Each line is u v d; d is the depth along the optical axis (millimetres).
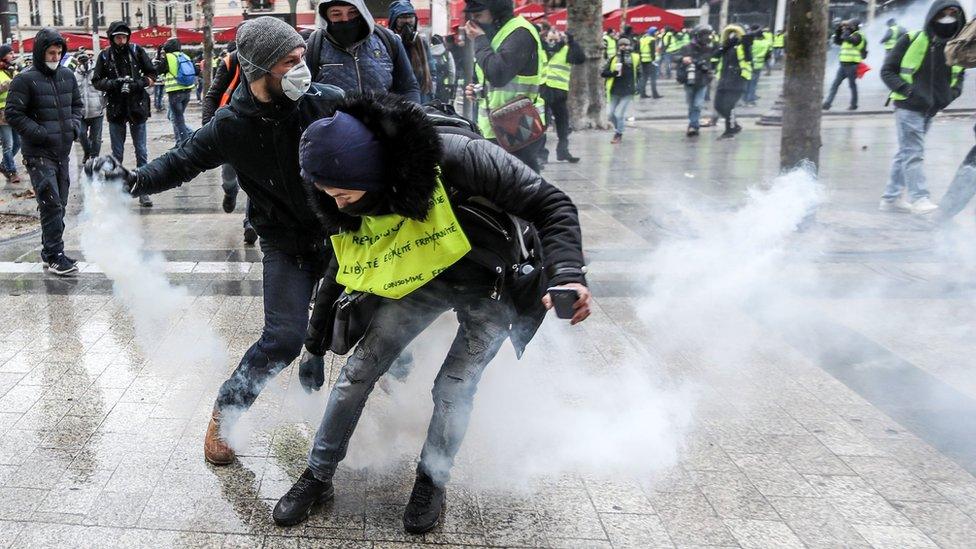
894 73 7043
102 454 3092
